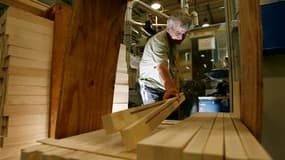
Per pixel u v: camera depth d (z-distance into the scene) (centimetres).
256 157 30
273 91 115
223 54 266
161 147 34
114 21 85
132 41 364
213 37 267
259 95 59
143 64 191
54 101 138
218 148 34
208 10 482
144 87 190
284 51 109
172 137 42
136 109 69
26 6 138
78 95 74
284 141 111
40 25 133
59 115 67
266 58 117
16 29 118
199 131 51
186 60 291
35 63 129
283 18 101
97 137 65
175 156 33
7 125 112
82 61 74
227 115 106
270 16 103
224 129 57
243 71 68
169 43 192
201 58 276
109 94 90
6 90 113
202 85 261
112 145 54
